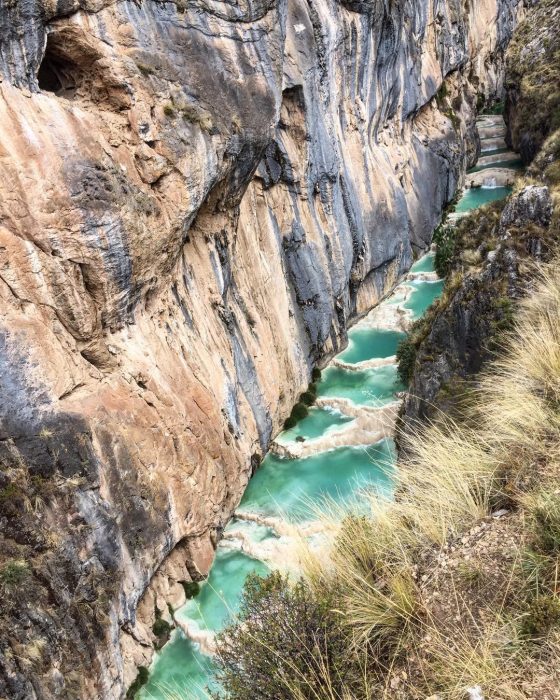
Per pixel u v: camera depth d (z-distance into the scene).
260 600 8.95
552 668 6.37
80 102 16.02
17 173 13.60
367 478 21.38
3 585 12.02
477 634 7.14
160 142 16.81
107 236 14.90
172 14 17.75
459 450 10.08
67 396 14.60
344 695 7.07
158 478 16.42
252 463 22.12
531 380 10.66
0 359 13.06
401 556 8.69
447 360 17.31
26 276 13.82
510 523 8.34
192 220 18.45
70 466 13.87
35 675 11.97
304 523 19.11
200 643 16.30
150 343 17.23
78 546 13.70
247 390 22.03
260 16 21.00
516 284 15.67
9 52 13.69
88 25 15.27
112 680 14.02
